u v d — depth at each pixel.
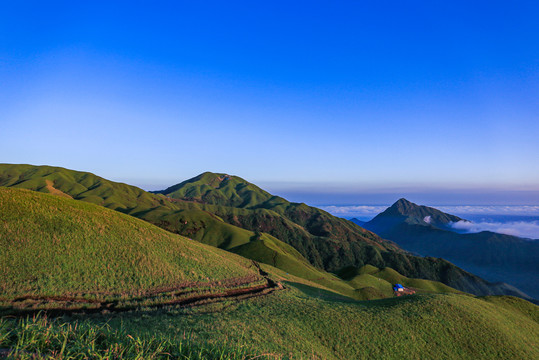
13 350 7.05
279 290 50.44
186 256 50.91
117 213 57.12
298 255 169.75
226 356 9.89
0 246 33.28
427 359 33.12
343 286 98.25
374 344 33.47
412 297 50.03
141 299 33.25
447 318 41.75
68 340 8.62
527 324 48.62
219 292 42.06
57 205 47.50
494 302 57.59
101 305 29.80
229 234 177.25
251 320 32.28
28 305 26.09
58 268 33.19
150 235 52.81
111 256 40.09
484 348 37.03
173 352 9.38
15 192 45.97
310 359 25.86
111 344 8.76
